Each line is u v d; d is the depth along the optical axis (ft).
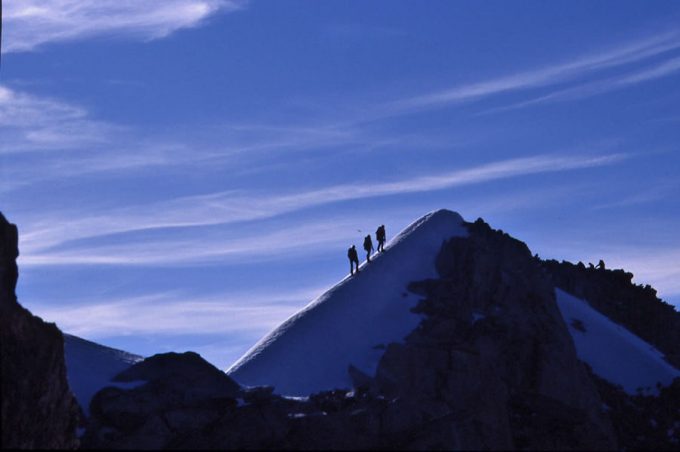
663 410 482.28
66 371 362.33
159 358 385.91
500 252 467.93
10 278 354.95
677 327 582.76
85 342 399.85
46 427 341.82
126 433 354.95
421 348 405.18
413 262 472.03
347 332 430.20
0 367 337.31
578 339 516.73
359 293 452.76
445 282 456.04
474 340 422.82
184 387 372.58
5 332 344.69
